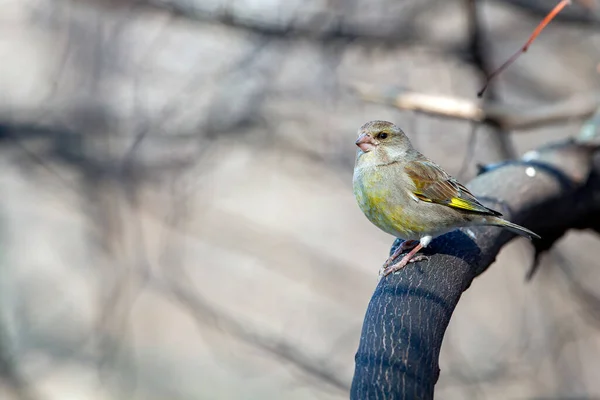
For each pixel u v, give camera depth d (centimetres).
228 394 1808
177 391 1786
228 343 1631
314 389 1439
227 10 1323
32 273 1889
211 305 1524
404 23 1392
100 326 1455
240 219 1902
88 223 1552
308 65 1508
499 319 1647
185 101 1491
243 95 1487
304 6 1389
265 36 1377
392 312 568
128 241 1584
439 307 590
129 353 1525
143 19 1462
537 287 1477
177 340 1981
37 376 1722
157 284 1478
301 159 1636
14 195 1898
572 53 1550
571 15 1217
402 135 750
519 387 1396
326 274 1880
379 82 1553
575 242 1553
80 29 1498
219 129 1478
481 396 1380
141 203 1559
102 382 1477
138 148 1462
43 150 1489
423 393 514
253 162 1852
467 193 713
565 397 1372
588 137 810
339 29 1369
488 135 1471
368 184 736
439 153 1579
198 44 1525
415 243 734
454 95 1581
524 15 1373
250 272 1991
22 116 1486
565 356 1429
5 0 1656
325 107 1494
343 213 2095
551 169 785
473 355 1512
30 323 1795
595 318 1359
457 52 1338
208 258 1988
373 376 521
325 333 1797
